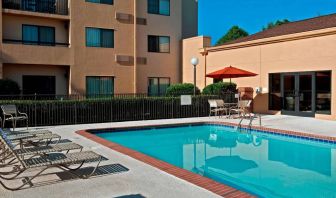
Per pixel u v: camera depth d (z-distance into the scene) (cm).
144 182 630
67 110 1514
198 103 1866
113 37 2394
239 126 1497
